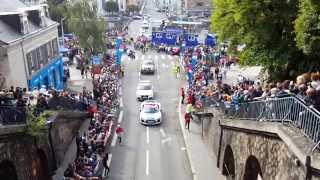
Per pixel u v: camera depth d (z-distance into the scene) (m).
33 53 35.62
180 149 26.78
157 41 63.28
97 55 49.78
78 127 29.48
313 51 15.80
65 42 58.78
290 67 20.34
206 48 50.28
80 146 24.31
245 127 16.00
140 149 26.92
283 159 12.08
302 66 19.56
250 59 21.78
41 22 38.28
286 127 12.04
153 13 128.25
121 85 43.56
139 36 70.00
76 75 47.72
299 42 15.72
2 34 30.62
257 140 14.79
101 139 25.91
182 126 30.58
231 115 20.52
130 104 36.94
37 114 20.48
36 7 38.09
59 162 23.67
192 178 22.52
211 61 46.25
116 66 47.34
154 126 31.28
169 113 34.41
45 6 42.12
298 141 10.93
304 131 11.51
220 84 32.38
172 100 38.06
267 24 19.64
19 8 36.03
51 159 21.94
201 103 30.86
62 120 24.78
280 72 20.86
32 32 35.03
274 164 12.92
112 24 90.06
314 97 11.66
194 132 29.36
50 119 21.67
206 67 42.62
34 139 18.77
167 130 30.36
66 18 58.28
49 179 21.39
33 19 37.72
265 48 20.78
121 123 32.03
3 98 17.80
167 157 25.55
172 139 28.55
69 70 49.28
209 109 25.95
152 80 45.59
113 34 71.19
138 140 28.53
